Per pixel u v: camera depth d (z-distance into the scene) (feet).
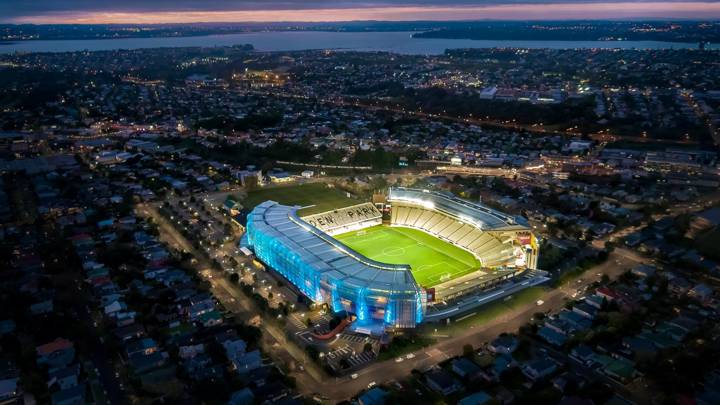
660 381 590.96
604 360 629.92
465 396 579.07
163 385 586.45
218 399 569.23
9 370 624.18
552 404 557.74
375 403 553.64
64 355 643.45
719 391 564.71
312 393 585.63
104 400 578.25
